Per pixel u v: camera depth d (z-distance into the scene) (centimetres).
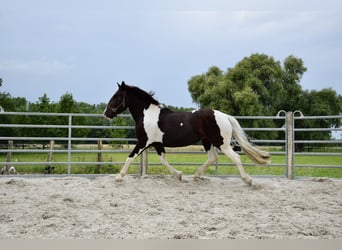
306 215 490
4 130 2462
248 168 1373
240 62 3372
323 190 671
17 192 622
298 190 680
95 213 489
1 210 497
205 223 444
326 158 1861
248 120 2802
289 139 838
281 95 3284
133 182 706
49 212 485
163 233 401
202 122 693
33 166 1206
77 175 819
